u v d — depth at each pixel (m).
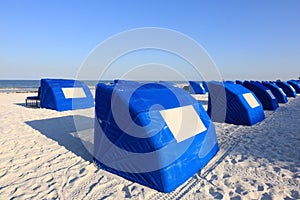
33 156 4.78
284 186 3.52
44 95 12.02
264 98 11.88
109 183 3.61
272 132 6.89
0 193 3.29
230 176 3.87
